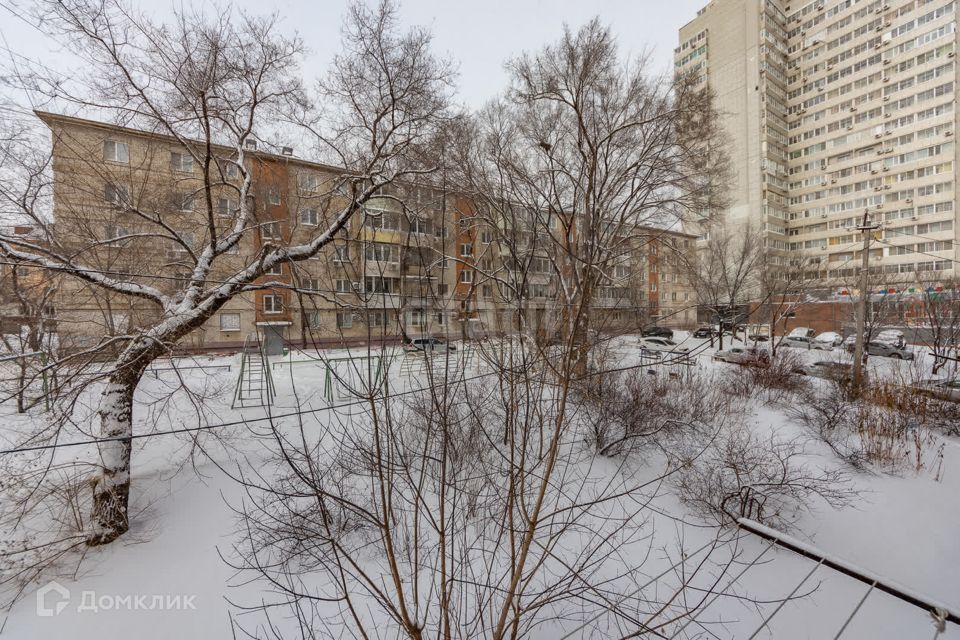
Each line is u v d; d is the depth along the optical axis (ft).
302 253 20.67
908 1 125.70
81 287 28.27
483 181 32.07
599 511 20.65
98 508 17.58
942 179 120.67
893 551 20.48
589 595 15.78
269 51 24.41
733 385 44.32
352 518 17.87
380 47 27.17
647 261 54.54
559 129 47.29
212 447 24.77
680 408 32.53
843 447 31.35
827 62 141.69
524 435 10.07
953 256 118.73
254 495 20.20
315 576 16.05
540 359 11.52
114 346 23.80
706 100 45.11
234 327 68.80
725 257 83.46
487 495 16.51
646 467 26.04
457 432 15.66
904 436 31.53
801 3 146.82
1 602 14.43
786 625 15.58
